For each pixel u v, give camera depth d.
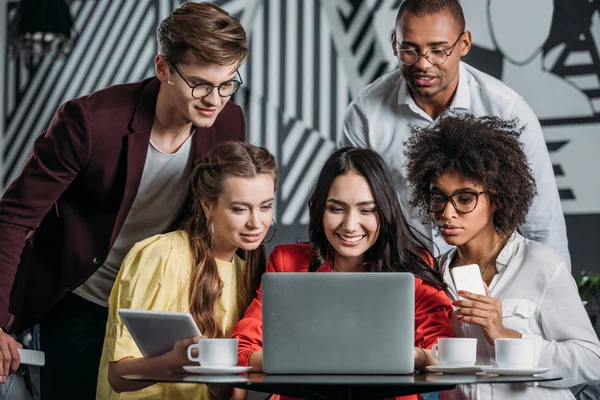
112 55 5.90
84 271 2.66
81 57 5.95
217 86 2.45
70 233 2.66
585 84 4.88
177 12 2.46
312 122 5.46
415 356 2.12
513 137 2.52
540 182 3.23
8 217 2.56
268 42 5.54
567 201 4.89
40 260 2.71
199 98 2.45
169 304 2.40
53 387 2.78
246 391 2.50
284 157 5.48
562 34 4.92
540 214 3.24
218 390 2.43
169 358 2.06
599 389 2.87
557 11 4.93
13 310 2.71
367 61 5.36
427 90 3.02
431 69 2.98
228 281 2.51
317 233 2.45
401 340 1.91
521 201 2.46
